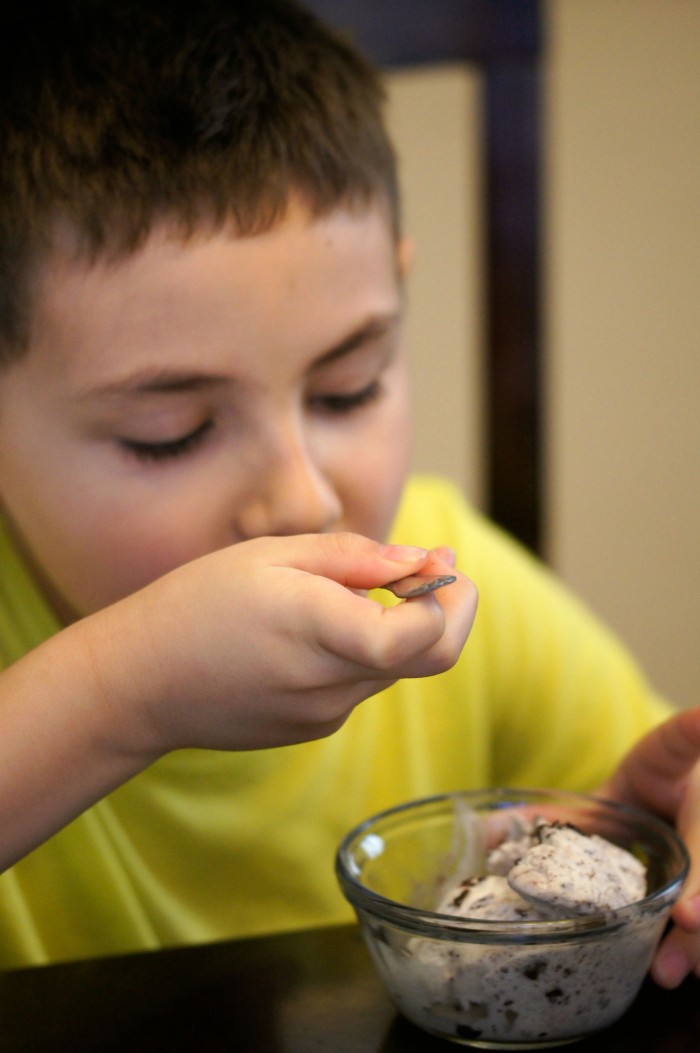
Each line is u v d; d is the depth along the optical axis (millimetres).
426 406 1708
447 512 1024
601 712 944
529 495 1695
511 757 970
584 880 448
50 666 479
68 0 686
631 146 1645
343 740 855
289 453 607
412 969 445
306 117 645
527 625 964
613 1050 446
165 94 624
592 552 1760
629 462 1727
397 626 401
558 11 1617
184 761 774
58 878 753
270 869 815
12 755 477
